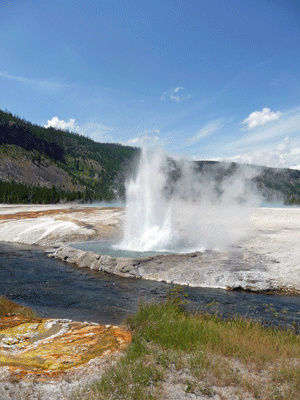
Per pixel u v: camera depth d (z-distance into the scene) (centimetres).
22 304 1103
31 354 607
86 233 2655
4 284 1389
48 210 4728
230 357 572
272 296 1196
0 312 946
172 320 745
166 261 1605
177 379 478
